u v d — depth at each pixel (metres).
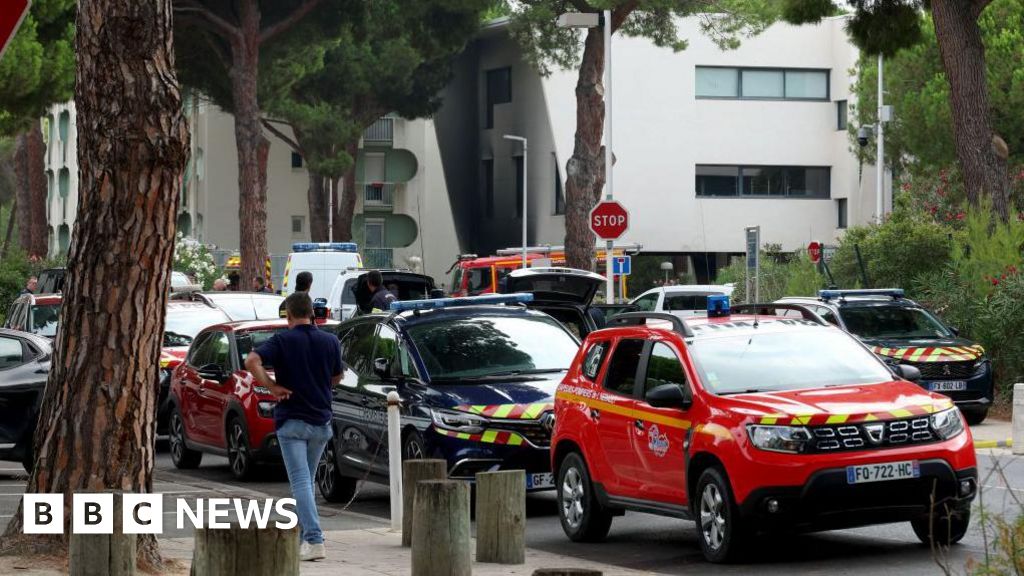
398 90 97.31
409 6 76.88
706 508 17.89
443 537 15.90
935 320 36.59
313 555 17.89
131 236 15.61
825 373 18.83
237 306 38.88
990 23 65.69
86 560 13.79
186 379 31.00
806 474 17.02
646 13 71.56
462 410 22.30
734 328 19.48
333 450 25.09
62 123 142.50
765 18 70.38
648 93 102.50
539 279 35.97
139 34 15.52
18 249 64.62
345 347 25.72
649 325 20.14
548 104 104.50
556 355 24.39
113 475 15.66
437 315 24.75
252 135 64.94
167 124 15.64
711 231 103.38
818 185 105.19
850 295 37.12
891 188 87.19
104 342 15.63
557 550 19.78
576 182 69.56
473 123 115.00
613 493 19.72
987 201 39.25
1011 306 37.81
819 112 104.81
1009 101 63.78
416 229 119.00
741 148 103.81
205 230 113.00
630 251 81.25
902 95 70.38
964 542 18.69
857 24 42.47
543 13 69.94
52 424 15.79
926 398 18.02
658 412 18.78
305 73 85.50
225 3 64.69
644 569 17.81
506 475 17.42
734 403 17.73
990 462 27.72
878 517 17.28
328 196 109.44
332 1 68.12
